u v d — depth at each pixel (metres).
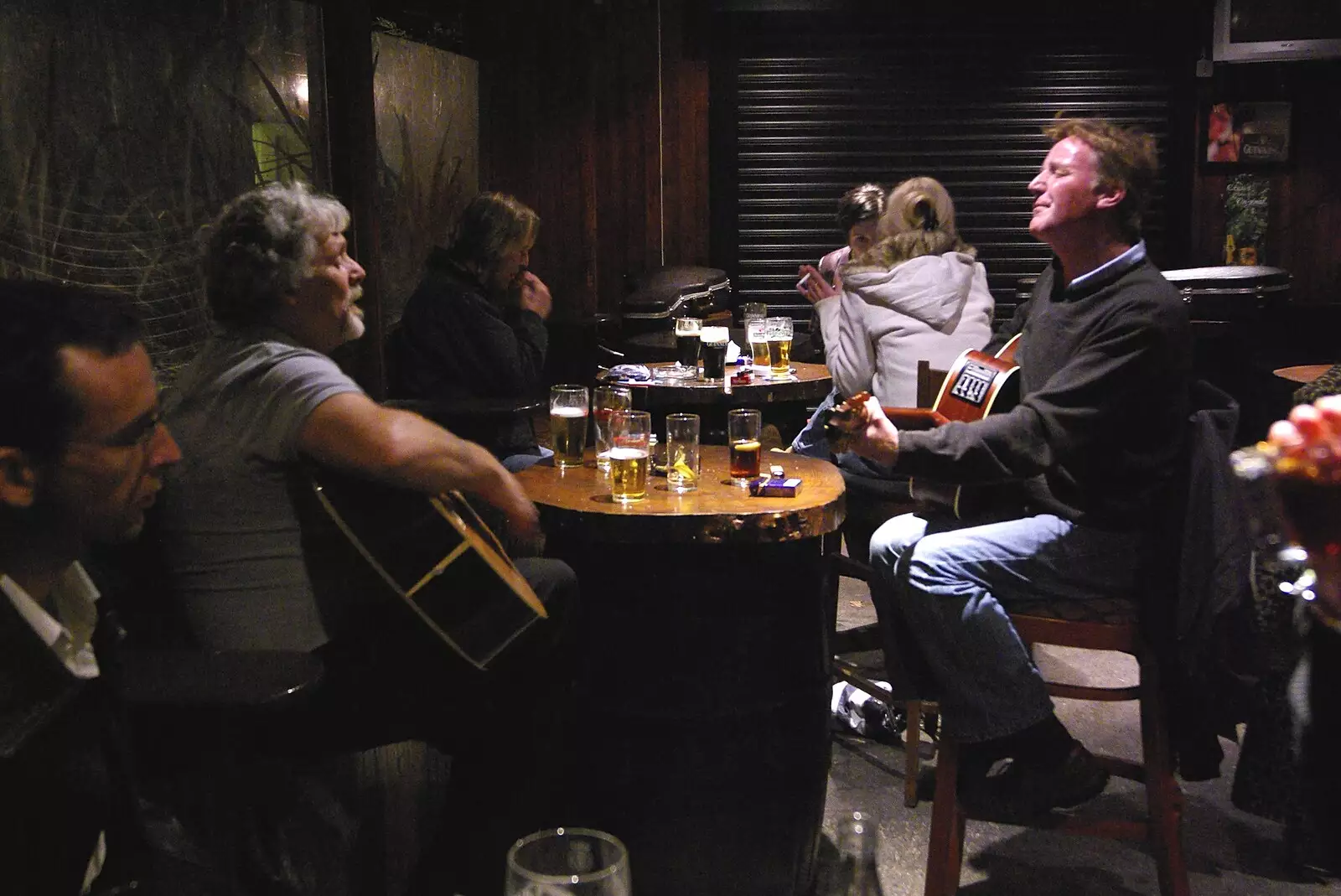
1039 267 7.93
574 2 7.14
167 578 2.47
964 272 3.90
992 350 3.31
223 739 2.06
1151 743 2.71
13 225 2.98
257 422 2.38
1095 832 2.78
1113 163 2.73
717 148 7.83
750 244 7.93
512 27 7.09
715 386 4.26
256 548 2.43
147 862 1.69
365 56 4.49
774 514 2.56
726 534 2.54
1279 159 7.64
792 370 4.66
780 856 2.73
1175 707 2.75
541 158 7.28
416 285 5.80
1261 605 2.79
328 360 2.47
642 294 5.88
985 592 2.73
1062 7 7.68
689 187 7.79
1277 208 7.72
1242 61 7.54
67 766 1.58
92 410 1.58
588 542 2.68
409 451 2.37
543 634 2.79
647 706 2.65
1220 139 7.66
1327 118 7.61
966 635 2.72
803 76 7.78
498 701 2.71
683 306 5.91
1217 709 2.73
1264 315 5.79
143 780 2.05
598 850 1.56
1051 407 2.63
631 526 2.55
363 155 4.53
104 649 1.74
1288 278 5.89
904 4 7.69
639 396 4.28
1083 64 7.73
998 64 7.75
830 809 3.34
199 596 2.46
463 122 6.43
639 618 2.63
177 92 3.56
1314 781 2.06
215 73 3.74
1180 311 2.68
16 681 1.52
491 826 2.77
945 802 2.82
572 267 7.41
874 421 2.62
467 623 2.45
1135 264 2.72
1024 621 2.76
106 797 1.66
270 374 2.39
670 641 2.63
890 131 7.83
